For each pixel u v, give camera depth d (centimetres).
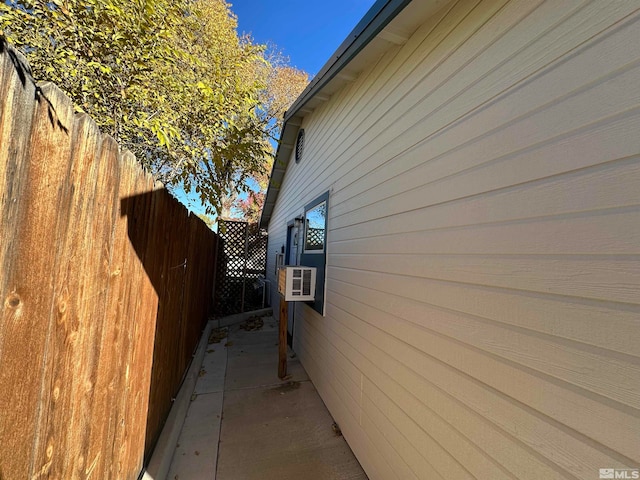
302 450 250
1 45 68
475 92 147
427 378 165
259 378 391
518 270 116
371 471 217
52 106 89
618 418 84
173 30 278
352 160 303
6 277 75
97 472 133
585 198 95
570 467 94
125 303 158
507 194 123
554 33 110
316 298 382
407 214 198
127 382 167
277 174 737
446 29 174
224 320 648
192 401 323
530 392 108
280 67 1281
